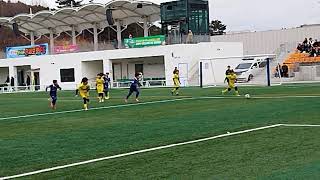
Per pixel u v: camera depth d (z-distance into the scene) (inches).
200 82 1760.6
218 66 2060.8
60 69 2349.9
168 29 2177.7
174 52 2012.8
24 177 350.3
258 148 413.1
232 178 314.3
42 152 453.4
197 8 2149.4
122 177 334.0
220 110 780.6
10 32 3843.5
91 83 2295.8
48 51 2407.7
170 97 1196.5
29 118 816.3
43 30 2615.7
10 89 2416.3
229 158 376.5
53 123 714.8
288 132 494.9
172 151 422.9
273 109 747.4
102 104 1058.7
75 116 810.2
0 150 475.8
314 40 2199.8
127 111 856.3
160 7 2164.1
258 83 1774.1
